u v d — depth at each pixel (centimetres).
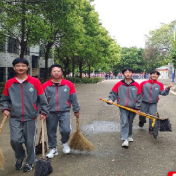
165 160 379
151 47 3253
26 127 336
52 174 332
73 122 649
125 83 452
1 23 1478
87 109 859
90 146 407
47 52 1894
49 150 428
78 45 1778
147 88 517
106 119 687
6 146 455
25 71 330
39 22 1029
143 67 5909
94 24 2230
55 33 1595
